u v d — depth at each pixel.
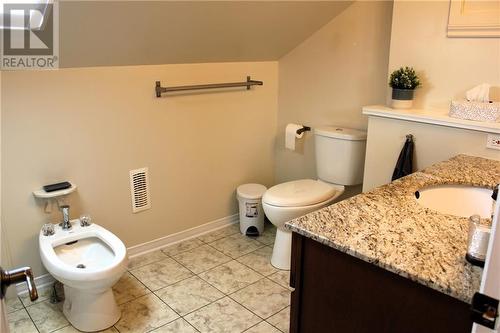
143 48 2.29
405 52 2.18
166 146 2.70
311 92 2.99
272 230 3.13
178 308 2.18
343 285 1.14
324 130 2.70
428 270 0.97
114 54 2.23
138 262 2.64
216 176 3.04
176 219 2.89
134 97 2.47
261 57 3.01
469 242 1.00
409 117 2.04
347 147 2.58
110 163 2.46
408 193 1.48
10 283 0.80
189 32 2.30
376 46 2.52
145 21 2.05
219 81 2.87
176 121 2.71
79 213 2.39
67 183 2.27
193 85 2.71
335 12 2.63
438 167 1.75
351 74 2.70
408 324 1.02
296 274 1.24
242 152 3.16
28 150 2.13
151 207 2.72
